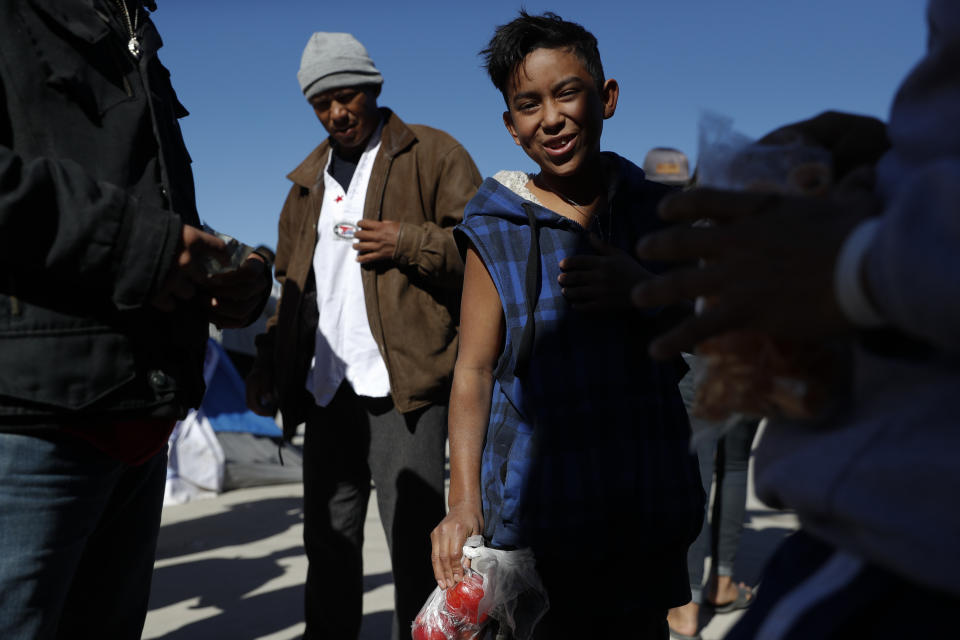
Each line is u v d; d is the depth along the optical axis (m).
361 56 2.84
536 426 1.65
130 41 1.78
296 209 3.08
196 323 1.75
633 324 1.71
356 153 2.97
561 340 1.68
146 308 1.61
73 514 1.56
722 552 3.62
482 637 1.71
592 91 1.78
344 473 2.84
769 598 0.97
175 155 1.83
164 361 1.65
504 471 1.69
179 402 1.68
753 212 0.76
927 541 0.70
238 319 1.88
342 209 2.86
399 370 2.68
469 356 1.76
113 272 1.48
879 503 0.73
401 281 2.71
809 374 0.80
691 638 3.28
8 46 1.50
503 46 1.80
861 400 0.78
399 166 2.85
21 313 1.46
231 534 5.11
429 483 2.71
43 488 1.50
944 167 0.65
